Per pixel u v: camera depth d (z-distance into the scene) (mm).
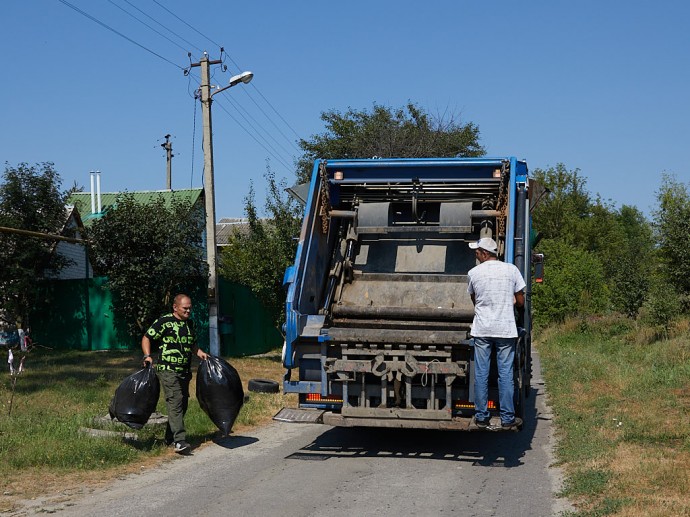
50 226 19328
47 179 19547
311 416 7727
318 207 8977
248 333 21344
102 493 6516
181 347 8328
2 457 7445
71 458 7469
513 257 8219
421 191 9539
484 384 7379
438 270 9195
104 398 11219
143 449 8234
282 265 17359
